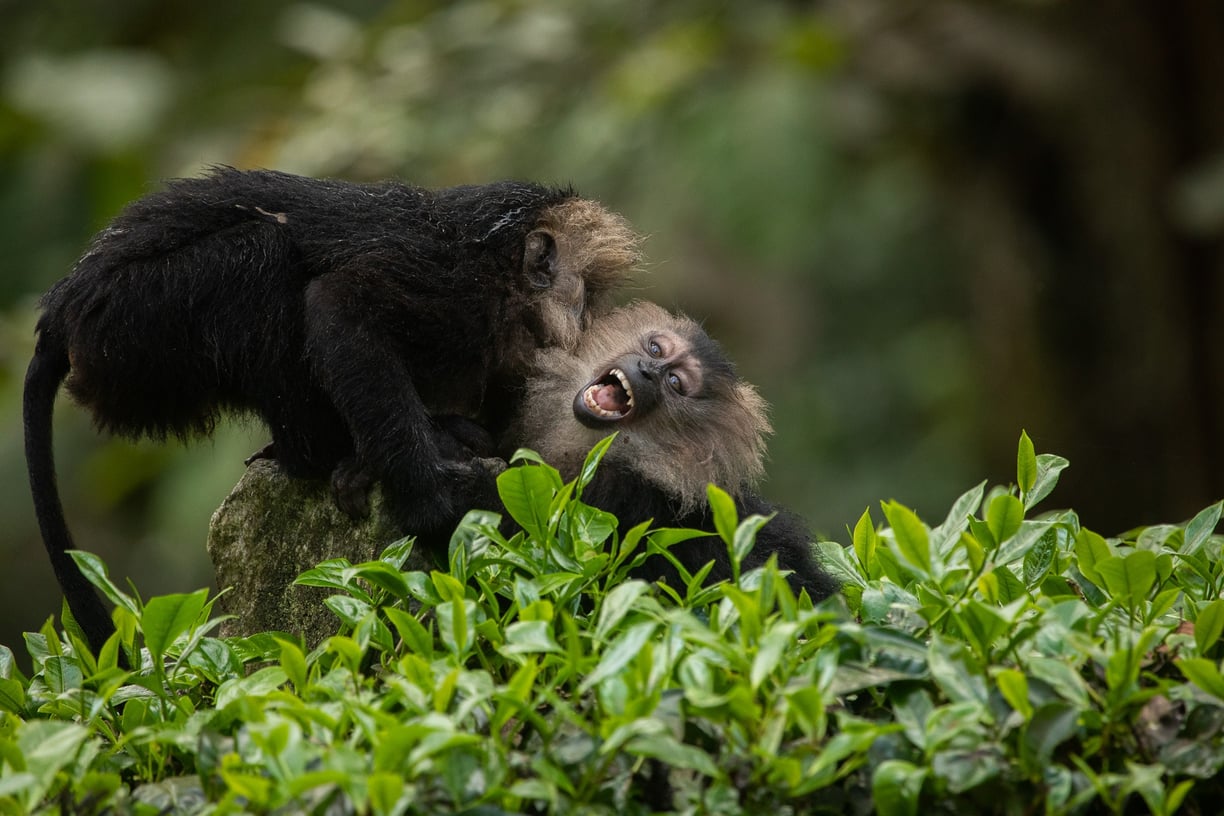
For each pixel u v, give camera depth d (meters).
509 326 9.23
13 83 20.12
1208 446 20.34
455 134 17.91
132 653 6.71
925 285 22.44
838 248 21.92
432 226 8.96
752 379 21.95
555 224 9.59
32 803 5.06
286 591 8.41
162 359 8.50
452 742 4.95
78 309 8.45
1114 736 5.62
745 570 8.53
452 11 19.45
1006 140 20.95
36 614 19.52
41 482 8.41
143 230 8.56
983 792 5.40
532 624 5.53
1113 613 6.42
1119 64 19.98
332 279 8.39
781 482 21.88
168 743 6.02
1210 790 5.66
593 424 9.10
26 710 6.66
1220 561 7.11
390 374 8.24
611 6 19.41
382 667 6.47
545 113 18.53
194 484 17.08
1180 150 20.14
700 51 19.05
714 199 18.89
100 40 21.80
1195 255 20.19
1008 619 5.48
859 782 5.56
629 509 9.00
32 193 18.58
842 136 19.30
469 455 8.65
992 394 21.09
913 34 19.95
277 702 5.67
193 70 20.95
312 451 8.46
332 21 19.48
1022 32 19.89
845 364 22.47
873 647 5.55
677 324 9.98
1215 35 19.53
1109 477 20.70
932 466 21.48
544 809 5.39
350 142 17.42
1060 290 21.14
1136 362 20.50
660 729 4.99
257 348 8.50
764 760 5.23
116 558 19.30
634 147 18.67
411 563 8.22
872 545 7.31
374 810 5.02
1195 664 5.38
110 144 18.36
